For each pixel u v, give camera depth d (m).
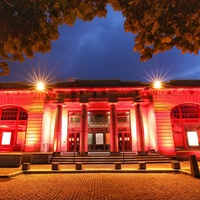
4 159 15.46
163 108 21.95
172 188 8.05
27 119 21.98
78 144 23.64
